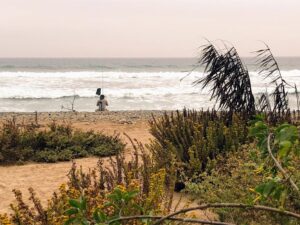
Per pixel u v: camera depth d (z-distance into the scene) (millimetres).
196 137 6723
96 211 1709
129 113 18734
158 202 3887
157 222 1717
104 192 3908
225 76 7703
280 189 1670
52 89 41625
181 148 6672
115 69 87125
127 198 1813
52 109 28688
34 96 35656
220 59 7719
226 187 4488
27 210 3619
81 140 9992
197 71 77750
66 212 1708
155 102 32406
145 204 3531
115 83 49938
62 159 9219
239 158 5555
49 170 8336
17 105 30484
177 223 3525
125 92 38781
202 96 35500
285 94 7664
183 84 48688
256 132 1819
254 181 4043
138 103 31922
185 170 6348
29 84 46875
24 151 9227
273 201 3514
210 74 7805
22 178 7746
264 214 3617
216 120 7562
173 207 5230
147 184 4184
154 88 43031
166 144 7207
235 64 7699
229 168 5492
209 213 4773
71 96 35125
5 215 3082
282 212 1694
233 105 7680
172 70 84312
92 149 9844
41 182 7453
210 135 6703
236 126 6945
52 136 9891
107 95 36500
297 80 56000
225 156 6363
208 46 7750
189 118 7633
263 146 1800
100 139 10273
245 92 7676
